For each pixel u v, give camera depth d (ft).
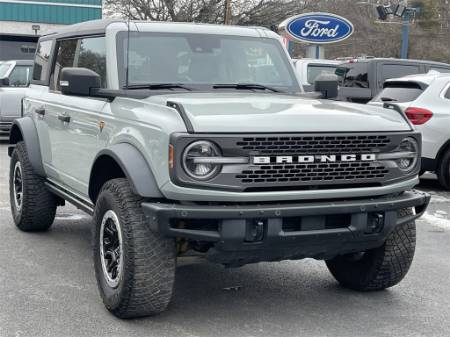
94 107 18.06
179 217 13.75
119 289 15.26
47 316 16.06
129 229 14.79
